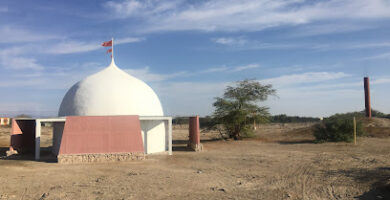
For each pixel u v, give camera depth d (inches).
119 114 818.8
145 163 679.1
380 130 1277.1
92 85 857.5
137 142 735.7
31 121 934.4
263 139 1280.8
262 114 1274.6
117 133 732.0
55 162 703.1
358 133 1098.7
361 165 593.6
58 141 847.1
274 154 797.2
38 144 756.0
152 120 872.3
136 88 876.0
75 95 856.9
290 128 2036.2
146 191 422.0
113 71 932.0
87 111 813.9
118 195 402.3
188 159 738.8
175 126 2812.5
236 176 524.1
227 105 1253.7
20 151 874.8
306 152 826.8
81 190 430.0
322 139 1076.5
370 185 436.8
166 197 390.9
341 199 376.8
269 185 453.4
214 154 825.5
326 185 447.8
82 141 709.3
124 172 570.6
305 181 477.1
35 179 510.6
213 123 1298.0
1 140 1244.5
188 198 385.4
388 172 512.4
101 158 704.4
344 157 706.2
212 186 449.7
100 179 504.7
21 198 395.9
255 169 589.9
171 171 577.3
